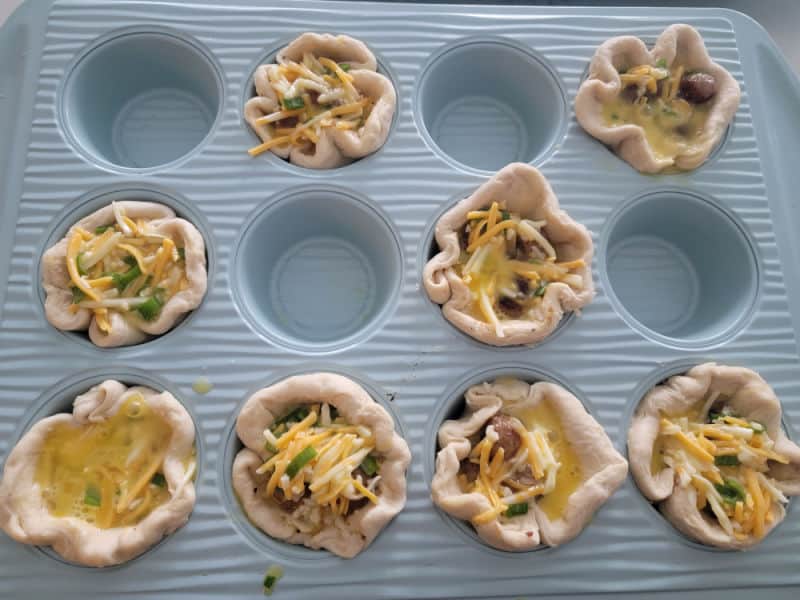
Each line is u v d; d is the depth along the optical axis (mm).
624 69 276
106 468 214
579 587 211
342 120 253
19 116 248
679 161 264
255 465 214
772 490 221
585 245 241
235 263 239
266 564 205
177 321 232
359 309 264
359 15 271
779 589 220
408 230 245
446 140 295
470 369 230
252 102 252
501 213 241
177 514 203
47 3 262
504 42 275
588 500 209
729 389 236
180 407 215
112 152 279
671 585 214
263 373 226
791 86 285
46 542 199
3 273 231
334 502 205
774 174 270
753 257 258
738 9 333
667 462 227
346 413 216
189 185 246
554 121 273
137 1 265
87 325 228
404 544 210
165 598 201
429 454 221
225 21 265
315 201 252
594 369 236
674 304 279
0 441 214
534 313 235
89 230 235
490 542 210
